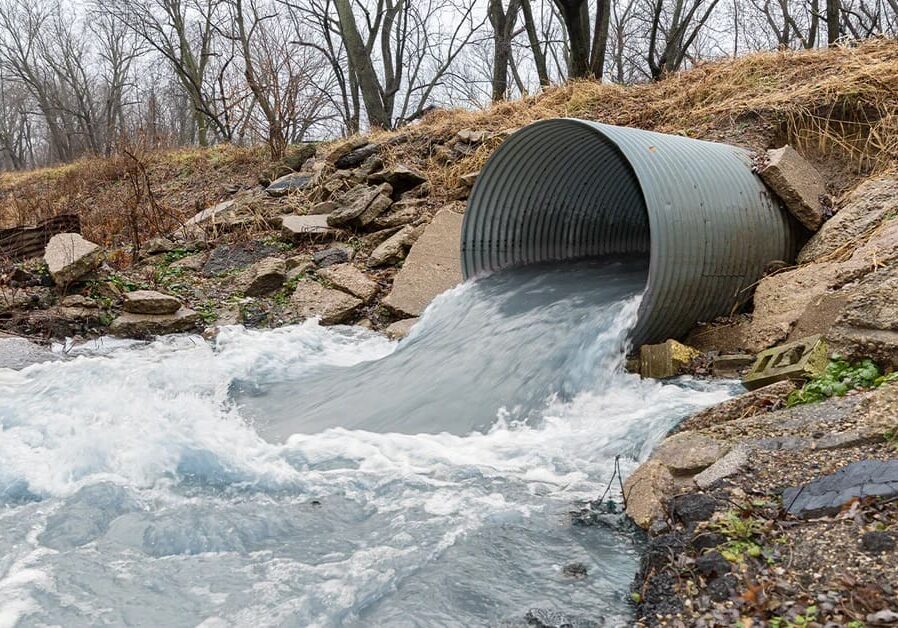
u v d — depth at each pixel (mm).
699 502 4250
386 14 23969
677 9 26562
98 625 3705
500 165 8836
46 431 6234
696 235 6855
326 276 10766
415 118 18984
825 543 3617
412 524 4656
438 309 9055
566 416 6379
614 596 3795
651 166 6887
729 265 7184
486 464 5578
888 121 8594
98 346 9430
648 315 6703
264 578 4105
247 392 7750
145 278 11414
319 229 12195
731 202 7309
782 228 7750
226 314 10336
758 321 6918
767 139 9273
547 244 9734
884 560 3391
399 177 12648
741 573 3590
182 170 19078
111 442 5844
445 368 7418
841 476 4031
